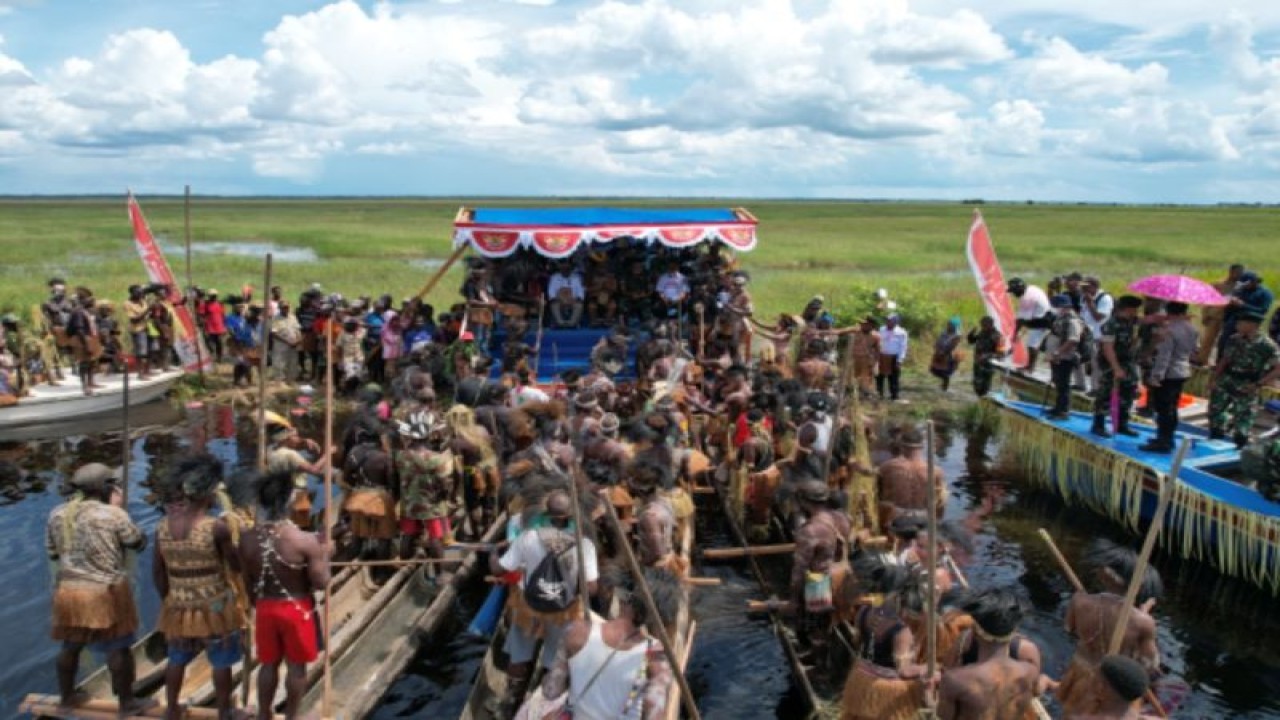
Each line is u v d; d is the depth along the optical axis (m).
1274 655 8.41
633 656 5.16
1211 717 7.43
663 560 7.80
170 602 6.13
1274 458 9.62
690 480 10.16
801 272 39.47
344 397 17.70
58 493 12.30
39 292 27.47
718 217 18.00
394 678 7.60
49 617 8.81
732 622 8.98
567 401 12.02
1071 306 13.20
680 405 12.52
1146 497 10.97
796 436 10.20
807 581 7.68
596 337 17.92
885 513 8.94
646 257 19.45
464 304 17.83
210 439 14.95
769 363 14.35
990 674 4.80
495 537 10.38
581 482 7.84
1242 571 9.73
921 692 5.50
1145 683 4.46
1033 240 60.75
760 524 11.02
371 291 29.89
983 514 11.97
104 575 6.33
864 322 17.44
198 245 55.47
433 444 9.09
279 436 9.77
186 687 7.28
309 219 93.88
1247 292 14.54
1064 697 5.86
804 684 7.48
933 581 5.32
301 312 18.91
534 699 5.67
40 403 15.74
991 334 17.30
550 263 19.03
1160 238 62.84
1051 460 12.68
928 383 19.33
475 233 16.05
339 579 9.03
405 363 15.70
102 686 7.09
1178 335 10.93
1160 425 11.34
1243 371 11.62
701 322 16.72
